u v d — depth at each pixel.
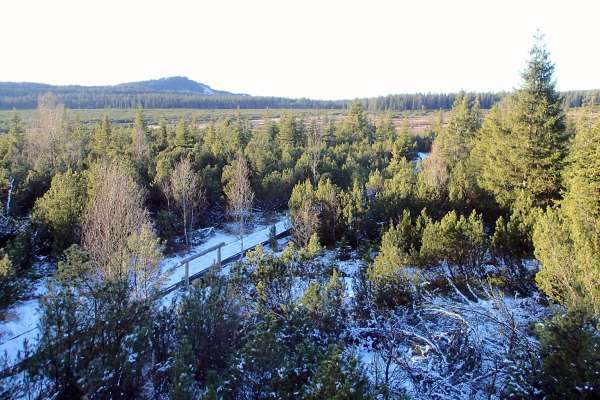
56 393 7.43
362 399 6.20
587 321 6.97
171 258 22.33
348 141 58.78
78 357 7.71
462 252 14.06
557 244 10.86
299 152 44.91
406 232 17.52
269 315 9.48
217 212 30.23
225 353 8.83
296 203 24.23
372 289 12.04
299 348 7.63
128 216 15.46
